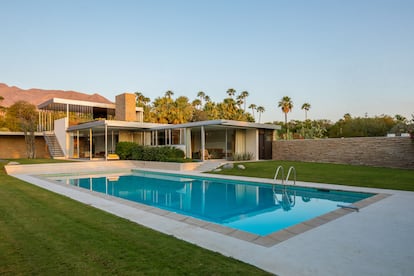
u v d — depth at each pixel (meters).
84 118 28.39
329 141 17.48
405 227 4.73
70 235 4.07
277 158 20.70
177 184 12.27
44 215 5.31
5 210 5.69
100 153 26.25
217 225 4.87
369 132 32.62
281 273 2.94
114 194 10.23
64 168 16.44
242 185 11.38
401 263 3.24
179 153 18.33
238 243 3.93
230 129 20.78
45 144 26.88
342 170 13.19
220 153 21.72
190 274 2.80
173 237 4.11
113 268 2.93
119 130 23.44
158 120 39.97
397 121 34.69
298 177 11.68
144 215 5.55
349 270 3.04
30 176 12.43
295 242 3.99
